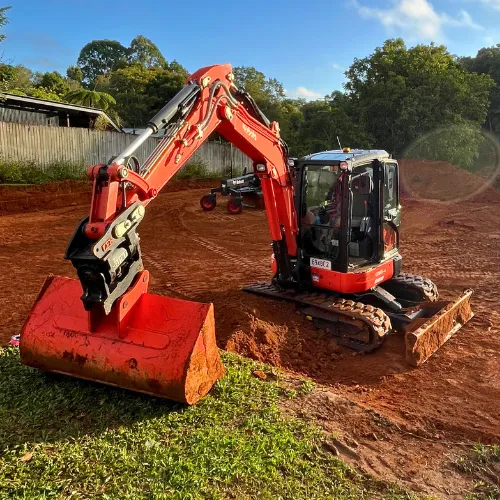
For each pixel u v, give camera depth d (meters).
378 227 7.39
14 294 9.21
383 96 36.59
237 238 15.43
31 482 3.62
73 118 28.39
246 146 6.35
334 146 37.66
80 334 4.82
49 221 17.39
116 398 4.80
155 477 3.71
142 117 42.59
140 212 4.49
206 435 4.23
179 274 11.16
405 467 4.16
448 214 19.86
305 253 7.52
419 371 6.42
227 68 5.72
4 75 21.58
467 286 10.30
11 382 5.13
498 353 6.88
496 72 50.09
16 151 21.67
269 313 7.27
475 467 4.21
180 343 4.53
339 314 6.93
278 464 3.94
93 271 4.19
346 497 3.66
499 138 44.31
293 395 5.06
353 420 4.79
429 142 34.78
